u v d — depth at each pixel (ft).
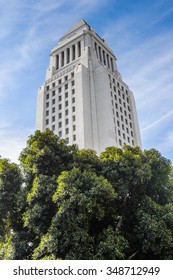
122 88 233.55
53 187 52.54
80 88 197.47
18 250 49.75
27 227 54.75
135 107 238.27
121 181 55.57
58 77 224.74
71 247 44.37
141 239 50.78
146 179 57.16
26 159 60.44
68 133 187.83
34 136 64.80
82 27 258.98
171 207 54.70
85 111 187.62
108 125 185.47
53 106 212.02
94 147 178.40
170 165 63.87
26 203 55.11
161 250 50.16
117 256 46.06
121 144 192.85
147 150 66.80
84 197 47.16
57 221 45.70
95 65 221.25
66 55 246.47
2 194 56.18
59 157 60.29
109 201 51.60
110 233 48.55
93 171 58.80
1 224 59.06
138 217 52.47
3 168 58.85
